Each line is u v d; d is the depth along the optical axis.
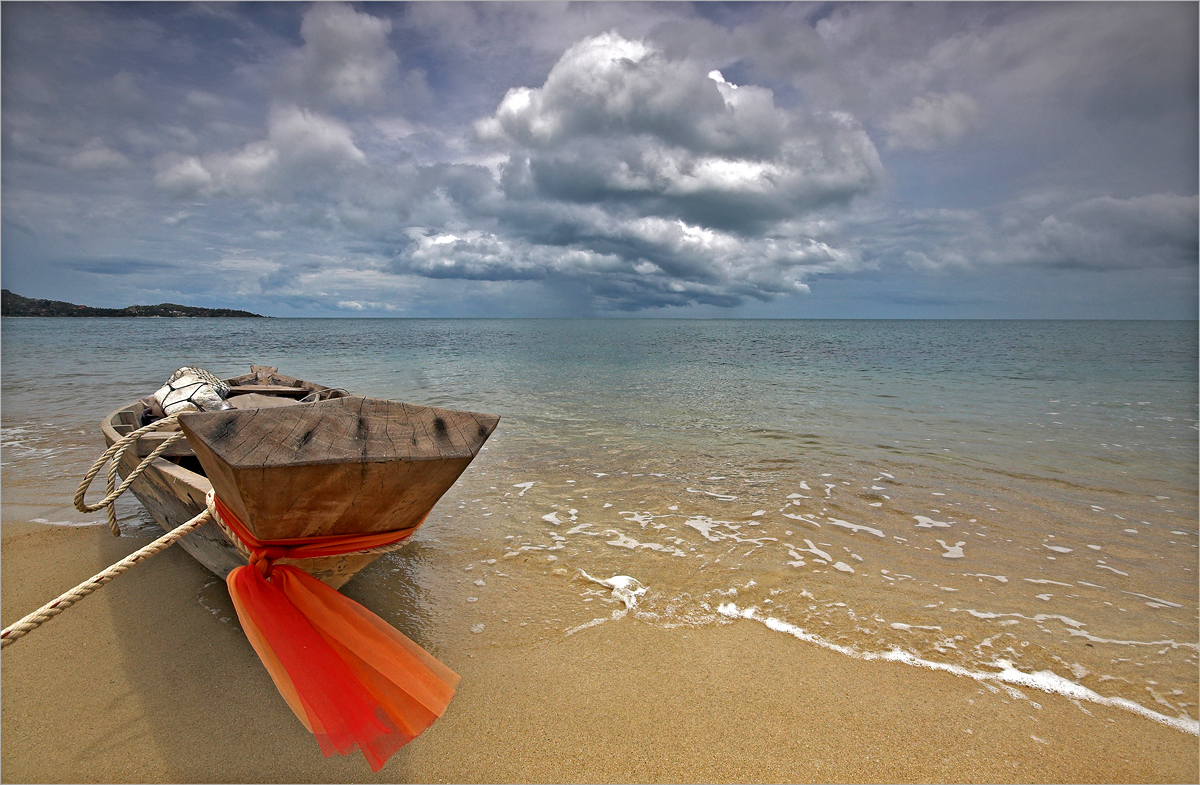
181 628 3.66
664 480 6.87
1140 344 40.78
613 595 4.16
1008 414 11.50
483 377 18.42
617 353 30.67
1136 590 4.28
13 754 2.63
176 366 20.33
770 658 3.44
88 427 9.70
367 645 2.48
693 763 2.66
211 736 2.77
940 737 2.82
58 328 61.16
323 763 2.64
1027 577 4.47
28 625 2.16
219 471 2.23
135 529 5.33
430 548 4.95
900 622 3.83
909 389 15.45
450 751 2.72
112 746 2.70
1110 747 2.77
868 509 5.91
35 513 5.69
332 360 25.06
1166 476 7.09
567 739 2.79
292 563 2.72
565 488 6.58
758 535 5.24
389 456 2.35
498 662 3.38
